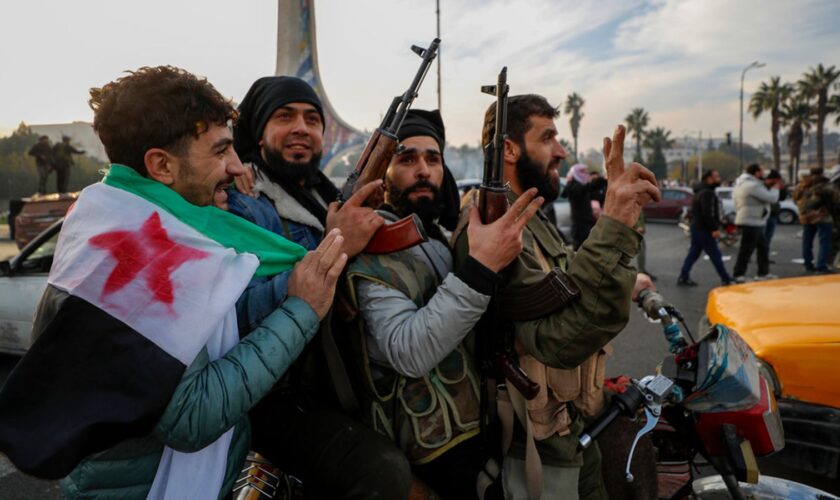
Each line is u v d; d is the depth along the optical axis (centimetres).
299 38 2331
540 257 127
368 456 110
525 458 123
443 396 118
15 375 76
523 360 122
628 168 108
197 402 84
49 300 86
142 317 82
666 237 1407
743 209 725
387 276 116
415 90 132
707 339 143
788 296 245
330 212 127
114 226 87
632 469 148
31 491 263
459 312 106
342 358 126
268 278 113
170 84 93
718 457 140
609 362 405
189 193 98
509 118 138
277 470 133
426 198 144
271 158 158
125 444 91
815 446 193
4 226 1709
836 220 783
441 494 120
